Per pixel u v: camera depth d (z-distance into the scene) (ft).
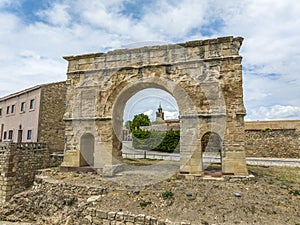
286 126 104.73
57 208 40.63
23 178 60.39
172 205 34.27
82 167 53.88
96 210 35.04
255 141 99.91
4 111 101.19
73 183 45.06
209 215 30.89
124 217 32.78
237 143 44.88
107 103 54.65
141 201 36.19
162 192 38.17
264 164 73.31
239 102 45.88
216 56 48.08
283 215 30.17
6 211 42.93
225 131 45.55
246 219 29.45
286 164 74.18
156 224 30.58
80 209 36.81
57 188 45.19
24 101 88.12
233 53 47.39
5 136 96.78
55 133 81.71
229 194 36.01
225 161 44.73
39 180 50.83
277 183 41.73
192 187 39.34
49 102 81.20
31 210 42.22
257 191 36.99
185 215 31.42
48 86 81.46
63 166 55.42
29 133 81.56
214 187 39.06
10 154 57.52
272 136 97.25
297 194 36.24
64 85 86.89
